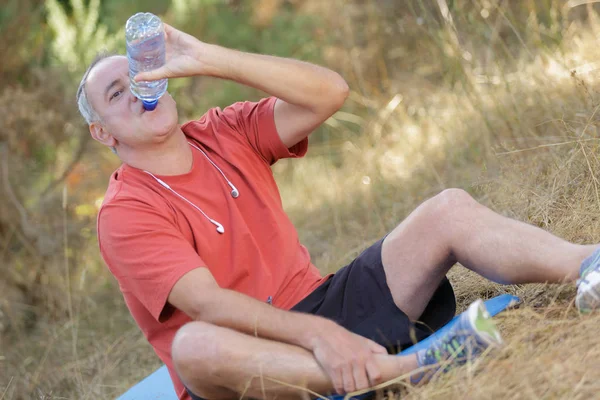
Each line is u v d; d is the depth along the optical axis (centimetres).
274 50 962
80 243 722
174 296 314
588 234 389
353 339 292
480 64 631
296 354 290
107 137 354
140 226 324
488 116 571
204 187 347
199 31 967
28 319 664
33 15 796
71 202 756
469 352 275
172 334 337
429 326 333
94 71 354
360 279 333
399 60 809
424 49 761
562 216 420
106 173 827
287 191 842
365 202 646
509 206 463
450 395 271
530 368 268
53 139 775
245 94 962
